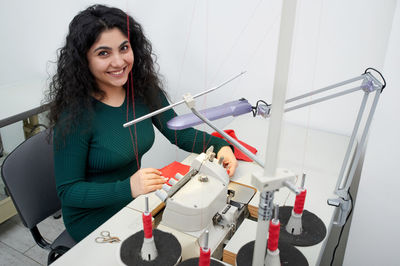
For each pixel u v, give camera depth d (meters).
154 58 1.91
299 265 0.87
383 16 1.34
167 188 0.99
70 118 1.21
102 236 1.01
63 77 1.25
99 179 1.34
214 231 1.02
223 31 1.68
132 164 1.43
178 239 0.97
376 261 1.40
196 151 1.48
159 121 1.52
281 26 0.51
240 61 1.69
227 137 0.76
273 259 0.82
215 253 0.99
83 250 0.97
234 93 1.77
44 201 1.34
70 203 1.20
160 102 1.50
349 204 0.97
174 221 1.00
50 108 1.28
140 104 1.43
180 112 1.96
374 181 1.29
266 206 0.63
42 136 1.35
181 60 1.85
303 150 1.45
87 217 1.28
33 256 1.86
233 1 1.60
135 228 1.04
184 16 1.75
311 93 0.91
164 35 1.84
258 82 1.69
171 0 1.74
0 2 2.25
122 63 1.20
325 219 1.08
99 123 1.28
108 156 1.29
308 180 1.26
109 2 1.92
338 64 1.48
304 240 0.97
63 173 1.22
